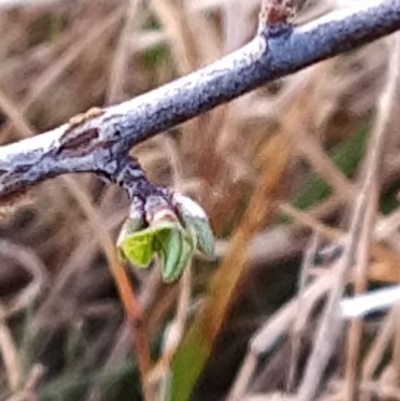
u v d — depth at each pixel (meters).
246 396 0.15
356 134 0.16
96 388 0.17
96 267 0.18
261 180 0.14
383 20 0.05
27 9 0.20
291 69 0.06
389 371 0.15
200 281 0.16
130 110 0.06
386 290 0.14
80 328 0.18
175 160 0.16
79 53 0.20
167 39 0.18
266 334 0.15
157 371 0.14
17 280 0.19
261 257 0.17
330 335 0.14
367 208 0.14
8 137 0.19
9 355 0.17
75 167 0.06
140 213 0.06
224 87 0.06
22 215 0.19
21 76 0.20
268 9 0.05
